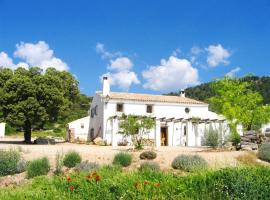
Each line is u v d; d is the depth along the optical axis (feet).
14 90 132.26
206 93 429.79
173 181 30.04
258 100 122.72
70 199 28.66
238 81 124.67
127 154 76.33
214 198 27.14
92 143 145.28
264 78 369.09
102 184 30.07
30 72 138.51
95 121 155.94
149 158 79.20
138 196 26.91
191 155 74.64
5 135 228.22
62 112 137.69
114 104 143.43
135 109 145.38
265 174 30.45
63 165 71.31
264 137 118.93
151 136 142.82
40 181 36.81
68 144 140.87
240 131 133.80
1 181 62.69
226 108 120.26
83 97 295.69
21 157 74.38
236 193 27.43
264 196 26.96
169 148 119.75
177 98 159.22
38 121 133.80
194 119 148.15
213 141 106.83
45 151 90.12
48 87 134.51
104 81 150.61
